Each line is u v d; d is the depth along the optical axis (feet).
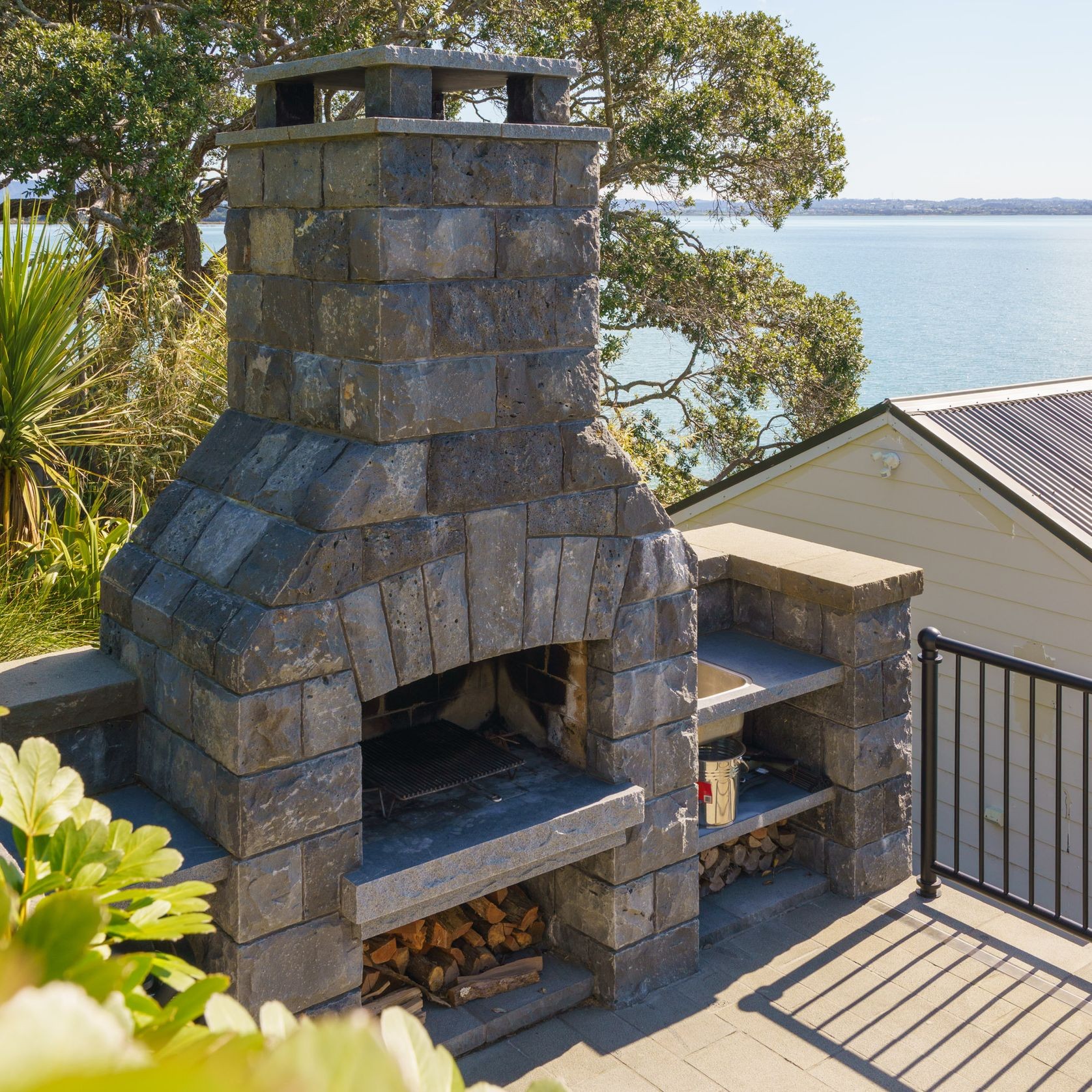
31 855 3.29
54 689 11.37
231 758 10.28
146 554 12.01
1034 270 503.20
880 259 639.76
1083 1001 13.67
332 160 10.52
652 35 44.39
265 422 12.08
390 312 10.39
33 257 18.06
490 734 14.30
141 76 33.88
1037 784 23.40
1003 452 24.34
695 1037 12.90
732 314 52.90
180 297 24.38
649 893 13.53
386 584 10.87
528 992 13.21
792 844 16.66
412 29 43.21
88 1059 1.10
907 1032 13.03
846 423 25.61
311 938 10.91
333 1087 1.24
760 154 49.21
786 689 14.99
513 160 10.99
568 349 11.84
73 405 20.92
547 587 12.09
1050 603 22.65
